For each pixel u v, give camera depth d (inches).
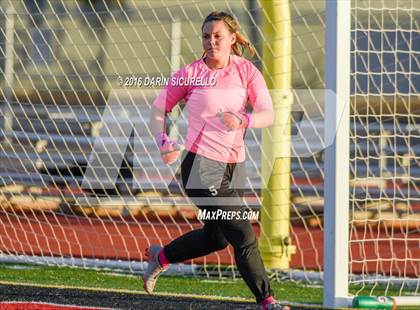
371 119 1246.3
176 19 1221.7
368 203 1179.3
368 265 977.5
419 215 1205.7
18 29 1295.5
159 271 675.4
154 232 1104.8
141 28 1301.7
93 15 1320.1
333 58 701.9
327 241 712.4
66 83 1300.4
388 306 698.8
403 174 1246.3
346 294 711.7
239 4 1196.5
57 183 1221.7
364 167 1231.5
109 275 884.0
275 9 871.7
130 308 687.1
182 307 699.4
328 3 703.7
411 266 970.7
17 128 1295.5
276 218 909.2
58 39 1286.9
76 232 1120.2
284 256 912.3
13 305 669.3
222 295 780.0
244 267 596.7
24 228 1124.5
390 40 1227.2
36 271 892.0
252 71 596.7
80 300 714.8
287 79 880.9
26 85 1290.6
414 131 1242.0
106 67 1304.1
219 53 588.1
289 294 804.6
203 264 939.3
